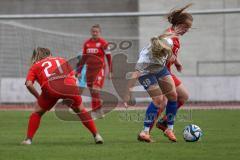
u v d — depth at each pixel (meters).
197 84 60.94
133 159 22.91
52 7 80.81
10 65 62.66
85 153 24.58
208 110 51.00
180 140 29.30
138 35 70.19
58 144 27.92
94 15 51.97
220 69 68.19
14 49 62.78
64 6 80.69
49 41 63.22
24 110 53.34
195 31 68.19
